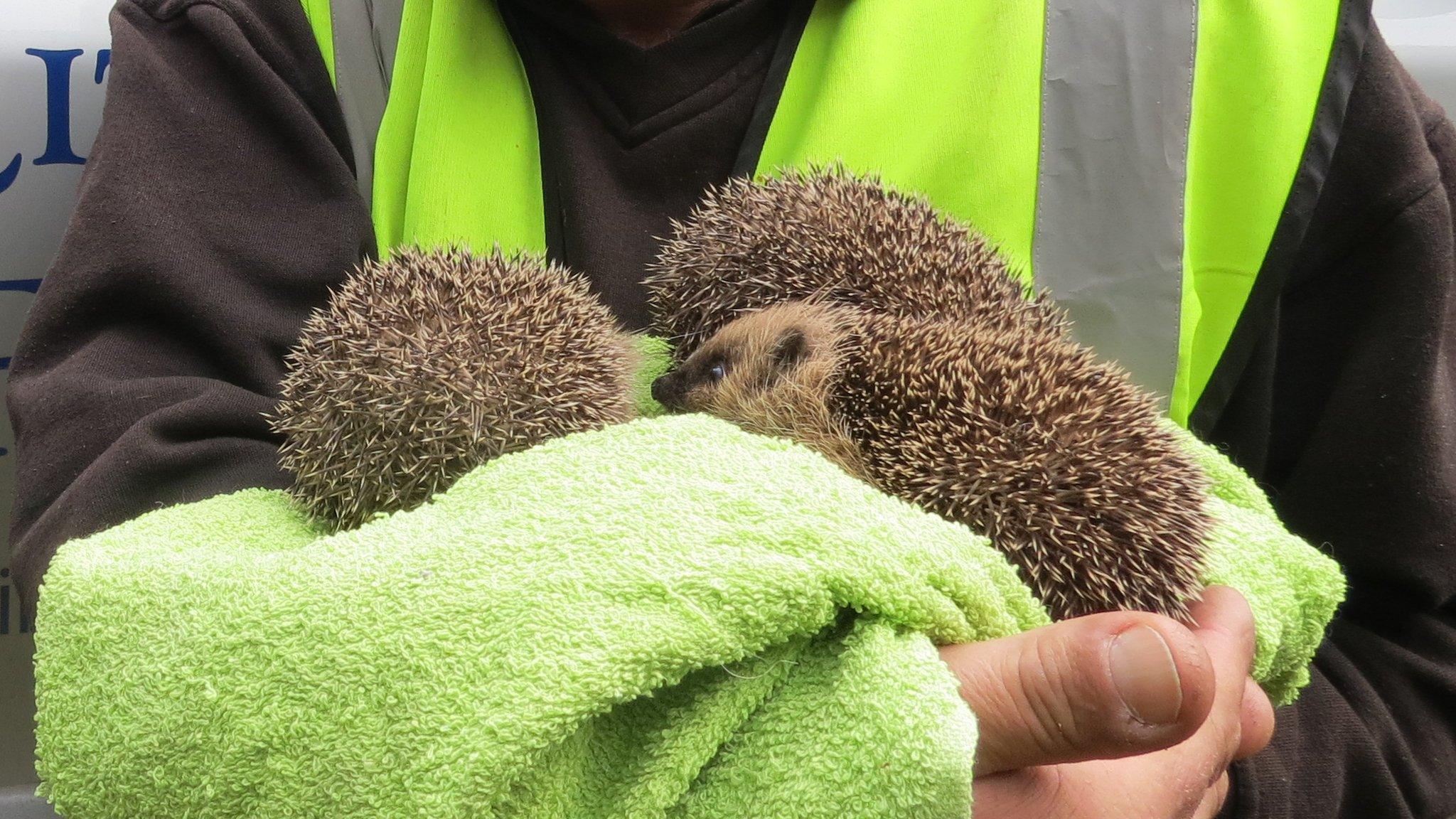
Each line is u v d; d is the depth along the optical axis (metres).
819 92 0.67
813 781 0.48
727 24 0.68
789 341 0.56
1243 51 0.66
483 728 0.48
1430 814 0.69
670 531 0.50
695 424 0.53
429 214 0.67
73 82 0.75
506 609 0.49
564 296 0.59
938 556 0.50
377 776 0.49
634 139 0.69
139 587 0.52
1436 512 0.68
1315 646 0.59
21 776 0.76
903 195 0.62
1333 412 0.69
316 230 0.66
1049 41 0.66
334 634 0.50
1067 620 0.49
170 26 0.67
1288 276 0.68
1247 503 0.61
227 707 0.50
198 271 0.63
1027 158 0.66
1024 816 0.51
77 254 0.63
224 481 0.60
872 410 0.55
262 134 0.67
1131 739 0.48
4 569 0.76
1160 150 0.66
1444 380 0.69
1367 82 0.67
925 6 0.68
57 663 0.53
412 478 0.55
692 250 0.61
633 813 0.49
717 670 0.50
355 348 0.56
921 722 0.47
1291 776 0.64
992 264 0.60
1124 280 0.66
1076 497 0.53
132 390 0.61
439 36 0.67
